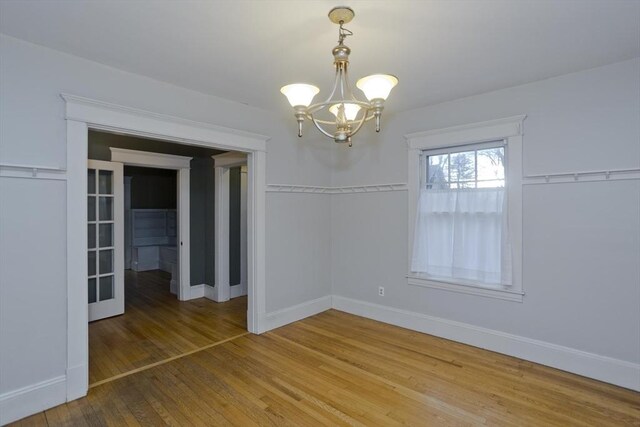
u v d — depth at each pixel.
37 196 2.27
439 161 3.59
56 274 2.34
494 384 2.58
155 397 2.41
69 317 2.38
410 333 3.63
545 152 2.88
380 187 3.98
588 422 2.12
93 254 4.03
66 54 2.38
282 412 2.24
